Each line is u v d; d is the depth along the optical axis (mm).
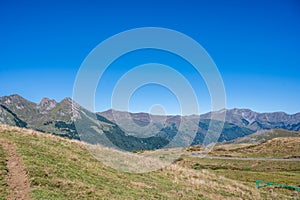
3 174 16500
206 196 24141
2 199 13633
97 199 16781
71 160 23141
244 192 29094
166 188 23469
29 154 20875
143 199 19016
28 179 16469
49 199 14695
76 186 17641
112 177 22375
